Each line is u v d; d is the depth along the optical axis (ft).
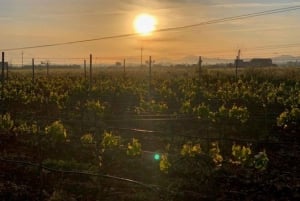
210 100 94.02
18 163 46.29
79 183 40.19
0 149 53.16
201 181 41.11
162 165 40.96
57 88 109.91
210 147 54.75
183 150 44.55
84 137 52.08
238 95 91.50
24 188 38.88
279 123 65.41
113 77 166.40
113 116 80.38
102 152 49.75
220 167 44.73
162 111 77.92
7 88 111.14
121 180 41.24
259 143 56.44
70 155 50.96
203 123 72.38
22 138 59.00
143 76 176.04
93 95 101.65
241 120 65.41
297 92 95.20
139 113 81.30
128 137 62.75
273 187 40.09
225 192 38.73
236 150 42.88
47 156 50.39
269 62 357.61
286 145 57.06
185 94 95.91
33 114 83.20
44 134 59.52
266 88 112.37
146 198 36.50
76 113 84.28
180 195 37.42
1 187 38.81
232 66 336.90
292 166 47.26
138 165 46.44
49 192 38.37
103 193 37.83
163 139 60.44
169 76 173.68
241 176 43.19
